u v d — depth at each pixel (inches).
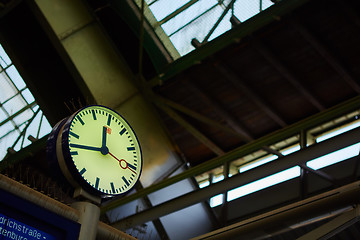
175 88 846.5
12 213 201.2
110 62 829.8
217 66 789.9
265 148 812.0
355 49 746.2
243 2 722.2
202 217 876.0
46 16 765.3
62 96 829.2
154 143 866.8
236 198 860.6
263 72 799.1
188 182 926.4
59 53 780.6
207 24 754.2
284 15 712.4
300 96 822.5
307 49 757.3
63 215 221.0
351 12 696.4
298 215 530.3
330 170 762.8
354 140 579.5
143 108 862.5
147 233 812.6
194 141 929.5
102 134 265.4
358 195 488.7
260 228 559.5
